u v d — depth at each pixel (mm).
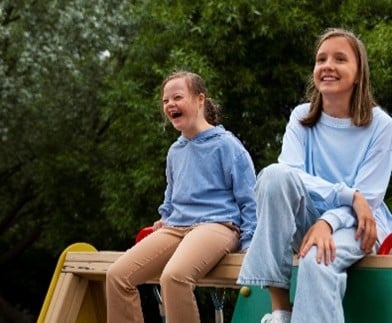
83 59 10594
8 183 11945
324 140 2945
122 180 9305
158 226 3408
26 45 9969
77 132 11219
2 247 12977
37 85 10164
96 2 10375
